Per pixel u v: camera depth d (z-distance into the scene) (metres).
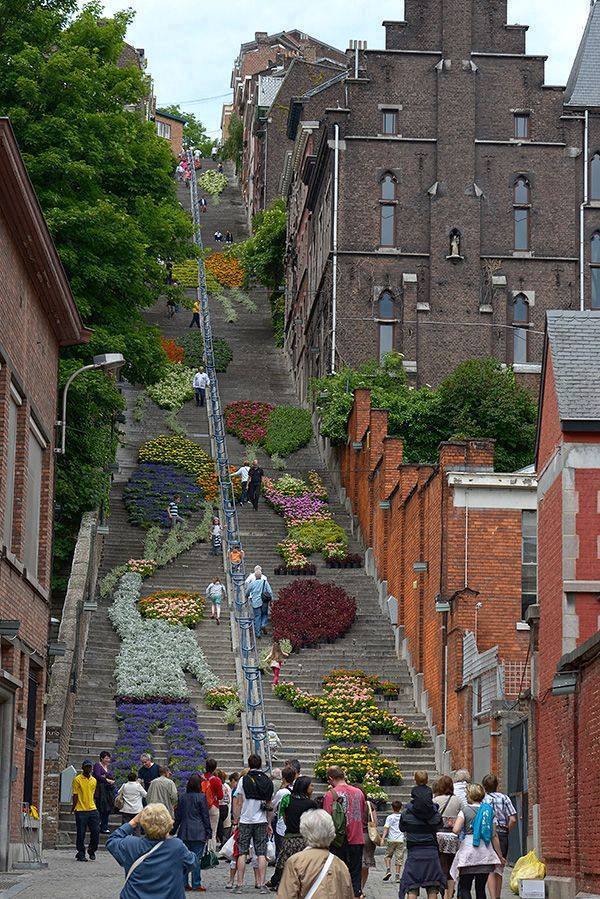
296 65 91.56
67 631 33.44
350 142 54.16
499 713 27.58
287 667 36.59
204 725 33.06
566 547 22.69
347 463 49.31
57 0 39.00
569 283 53.53
